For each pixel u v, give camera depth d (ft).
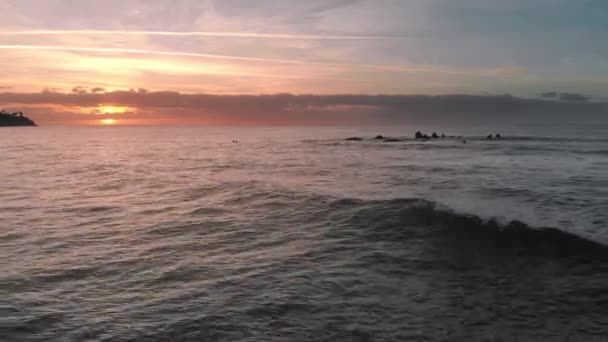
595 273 26.48
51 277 26.66
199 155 148.15
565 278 26.04
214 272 27.78
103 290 24.62
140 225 41.65
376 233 37.24
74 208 50.93
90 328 19.74
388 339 19.08
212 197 57.36
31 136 380.37
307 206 48.91
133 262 29.89
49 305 22.34
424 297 23.77
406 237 35.70
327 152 152.66
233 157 136.05
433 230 36.83
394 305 22.71
